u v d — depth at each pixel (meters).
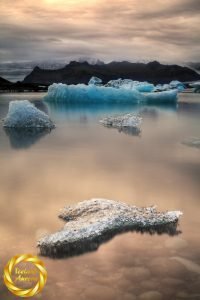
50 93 37.50
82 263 4.56
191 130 17.89
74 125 19.70
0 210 6.39
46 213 6.22
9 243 5.07
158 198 7.13
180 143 13.89
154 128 18.72
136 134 16.50
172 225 5.66
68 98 36.06
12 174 9.10
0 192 7.49
